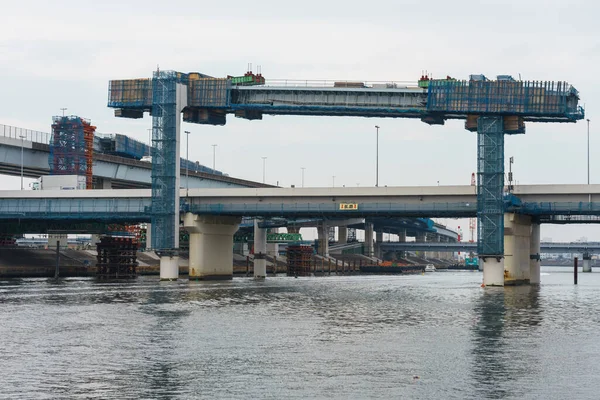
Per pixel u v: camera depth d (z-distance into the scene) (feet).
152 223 647.56
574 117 600.39
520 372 196.24
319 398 168.25
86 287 535.19
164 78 652.07
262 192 638.53
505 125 603.26
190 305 385.50
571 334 270.26
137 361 210.18
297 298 451.12
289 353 224.12
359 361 211.20
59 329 279.08
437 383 182.80
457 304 406.00
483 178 584.40
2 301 400.88
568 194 586.86
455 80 612.70
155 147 648.79
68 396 168.86
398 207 613.52
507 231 600.39
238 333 269.23
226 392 173.27
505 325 298.97
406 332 274.57
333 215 647.15
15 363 206.49
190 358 215.31
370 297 465.88
